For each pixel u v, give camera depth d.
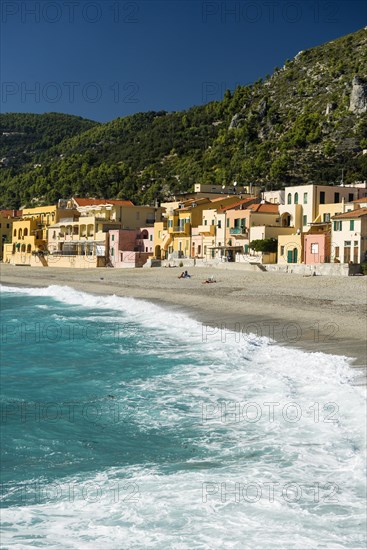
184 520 11.41
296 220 82.31
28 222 132.25
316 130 168.00
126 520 11.55
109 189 182.75
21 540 10.89
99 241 108.69
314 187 80.62
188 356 28.48
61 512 12.09
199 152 199.00
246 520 11.29
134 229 106.81
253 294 51.91
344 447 14.74
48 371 26.28
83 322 42.56
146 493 12.76
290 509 11.64
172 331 37.25
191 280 68.12
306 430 16.16
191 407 19.48
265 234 80.31
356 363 23.36
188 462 14.57
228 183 148.62
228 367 25.30
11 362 28.47
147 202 157.00
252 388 21.27
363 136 161.88
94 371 25.95
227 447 15.46
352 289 51.03
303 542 10.38
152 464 14.62
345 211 76.31
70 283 77.69
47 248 126.00
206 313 43.69
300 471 13.51
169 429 17.31
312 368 23.14
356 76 183.38
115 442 16.44
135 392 21.84
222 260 83.50
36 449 16.11
